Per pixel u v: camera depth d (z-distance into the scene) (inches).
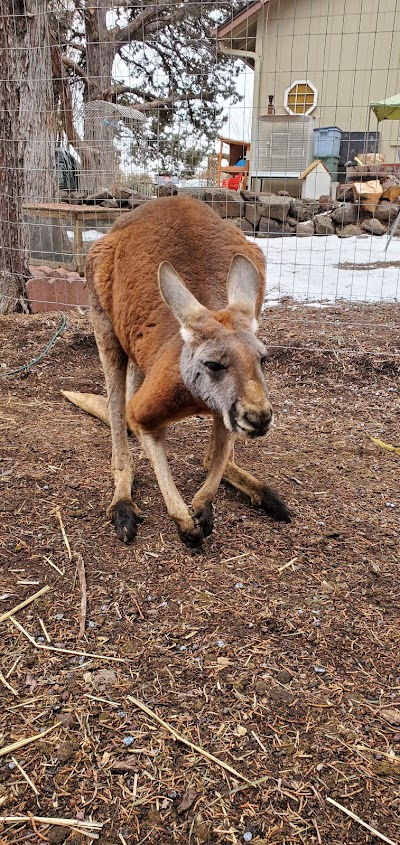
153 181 318.0
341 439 120.0
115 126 319.9
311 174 385.7
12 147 186.5
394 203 355.9
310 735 56.8
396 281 237.0
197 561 80.0
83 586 74.4
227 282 76.7
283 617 70.9
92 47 376.8
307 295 218.2
